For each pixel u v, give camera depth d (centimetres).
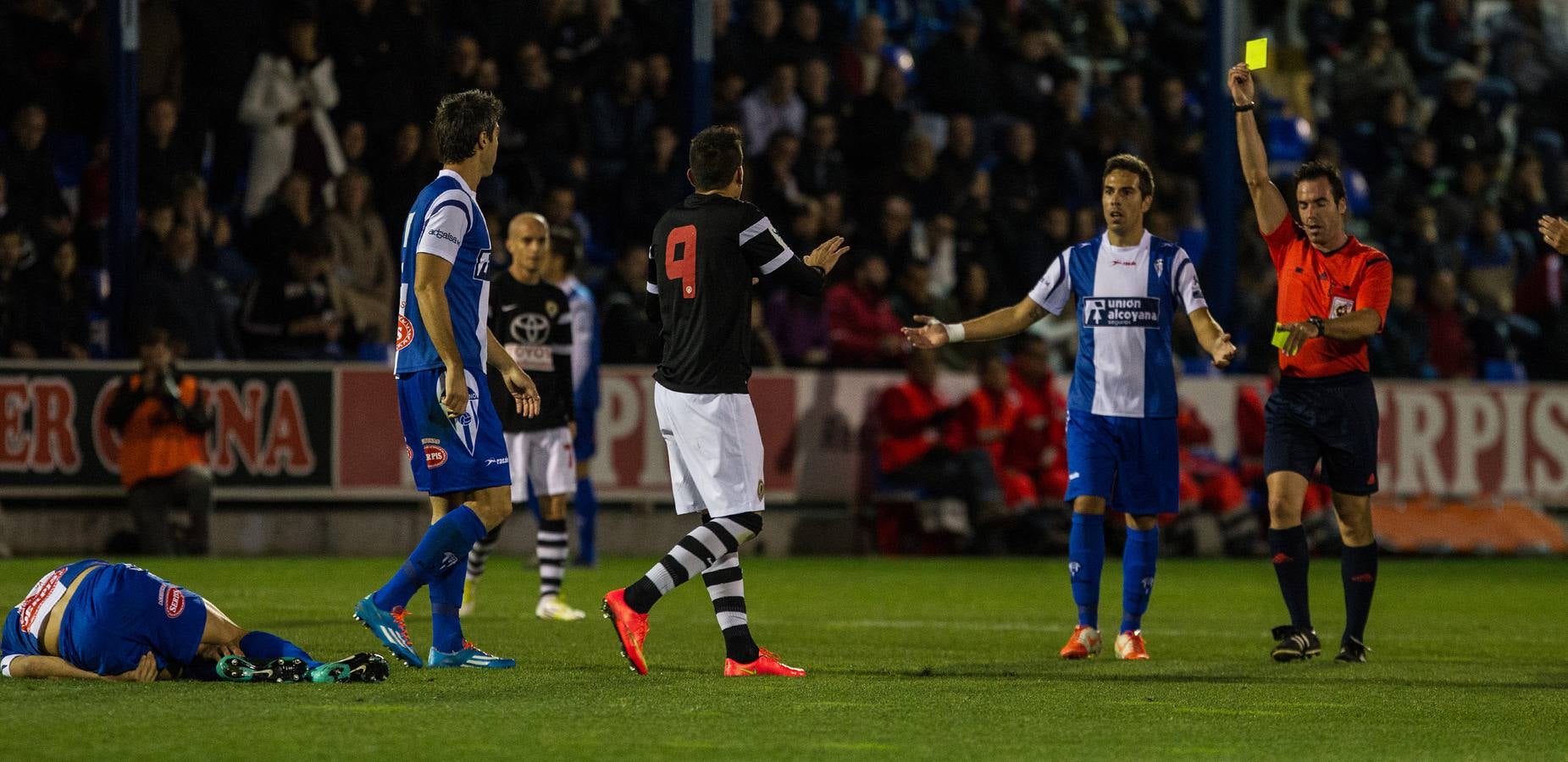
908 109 6619
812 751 1622
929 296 5878
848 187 6266
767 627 3228
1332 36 8094
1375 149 7475
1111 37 7619
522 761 1543
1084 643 2656
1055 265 2747
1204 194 6769
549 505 3300
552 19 6197
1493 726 1888
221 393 4991
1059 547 5569
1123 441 2686
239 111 5606
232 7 5600
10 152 5084
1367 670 2505
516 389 2311
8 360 4853
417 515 5250
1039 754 1636
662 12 6400
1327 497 6003
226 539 5028
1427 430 6125
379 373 5131
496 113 2238
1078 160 6581
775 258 2222
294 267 5150
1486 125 7494
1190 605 3959
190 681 2034
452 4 6025
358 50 5650
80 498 4931
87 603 2005
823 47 6725
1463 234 7069
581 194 5862
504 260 5391
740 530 2227
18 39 5566
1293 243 2669
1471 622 3631
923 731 1761
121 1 5034
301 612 3225
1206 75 6078
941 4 7725
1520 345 6812
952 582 4522
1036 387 5697
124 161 5053
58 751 1551
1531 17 8500
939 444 5572
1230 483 5822
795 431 5553
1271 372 5947
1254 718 1912
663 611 3534
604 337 5456
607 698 1972
